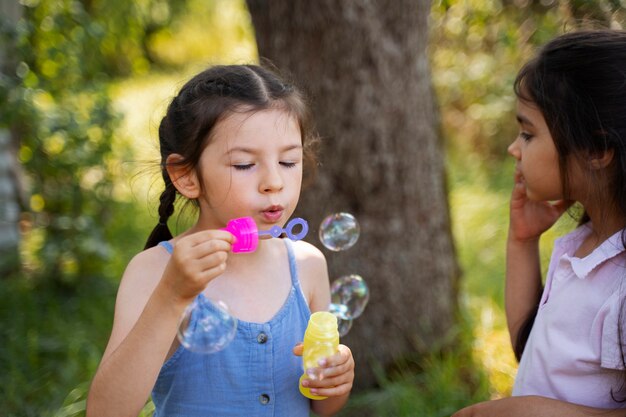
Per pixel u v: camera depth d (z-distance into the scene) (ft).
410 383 8.84
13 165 14.11
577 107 5.09
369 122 8.40
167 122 5.15
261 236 4.78
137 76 36.06
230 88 4.81
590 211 5.37
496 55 15.47
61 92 12.87
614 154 5.11
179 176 4.99
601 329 5.06
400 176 8.70
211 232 4.35
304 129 5.17
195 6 29.91
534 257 6.30
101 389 4.49
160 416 5.16
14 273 13.71
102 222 13.84
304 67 8.23
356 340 9.01
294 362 5.21
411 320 9.04
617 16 7.08
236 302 5.08
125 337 4.55
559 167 5.24
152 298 4.44
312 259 5.62
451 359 9.02
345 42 8.11
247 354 4.99
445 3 10.03
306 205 8.59
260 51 8.54
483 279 12.82
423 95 8.83
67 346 10.74
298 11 8.08
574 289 5.28
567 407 5.05
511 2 9.75
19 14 13.29
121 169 14.07
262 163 4.70
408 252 8.91
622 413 4.99
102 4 14.80
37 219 13.25
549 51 5.31
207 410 4.97
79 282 13.25
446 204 9.38
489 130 20.57
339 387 4.80
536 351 5.46
